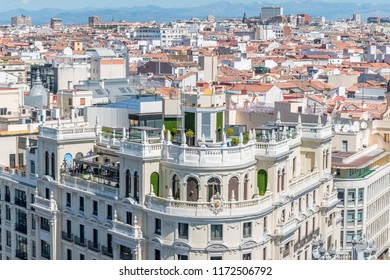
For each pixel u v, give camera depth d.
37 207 119.38
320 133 119.62
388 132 160.00
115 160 115.94
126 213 105.50
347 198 136.50
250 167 102.19
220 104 111.19
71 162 117.88
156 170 102.81
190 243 98.25
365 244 91.81
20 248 128.00
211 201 97.62
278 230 105.31
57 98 188.75
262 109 169.25
